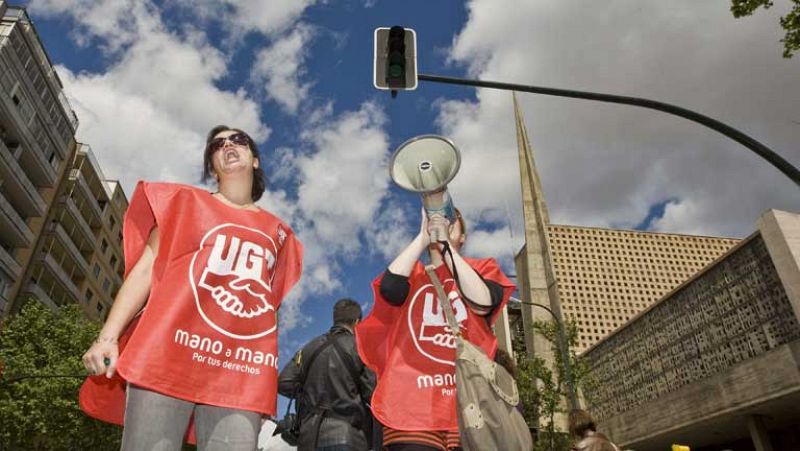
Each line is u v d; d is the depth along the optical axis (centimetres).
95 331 2933
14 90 3581
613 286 5222
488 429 257
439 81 836
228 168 270
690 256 5441
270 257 259
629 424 3728
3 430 2483
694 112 824
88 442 2655
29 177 4059
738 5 914
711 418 3062
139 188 238
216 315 225
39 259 3962
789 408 2859
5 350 2605
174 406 204
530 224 6325
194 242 236
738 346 2945
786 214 2725
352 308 371
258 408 221
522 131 7781
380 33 826
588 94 848
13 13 3606
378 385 302
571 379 2164
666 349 3497
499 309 315
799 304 2547
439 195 297
